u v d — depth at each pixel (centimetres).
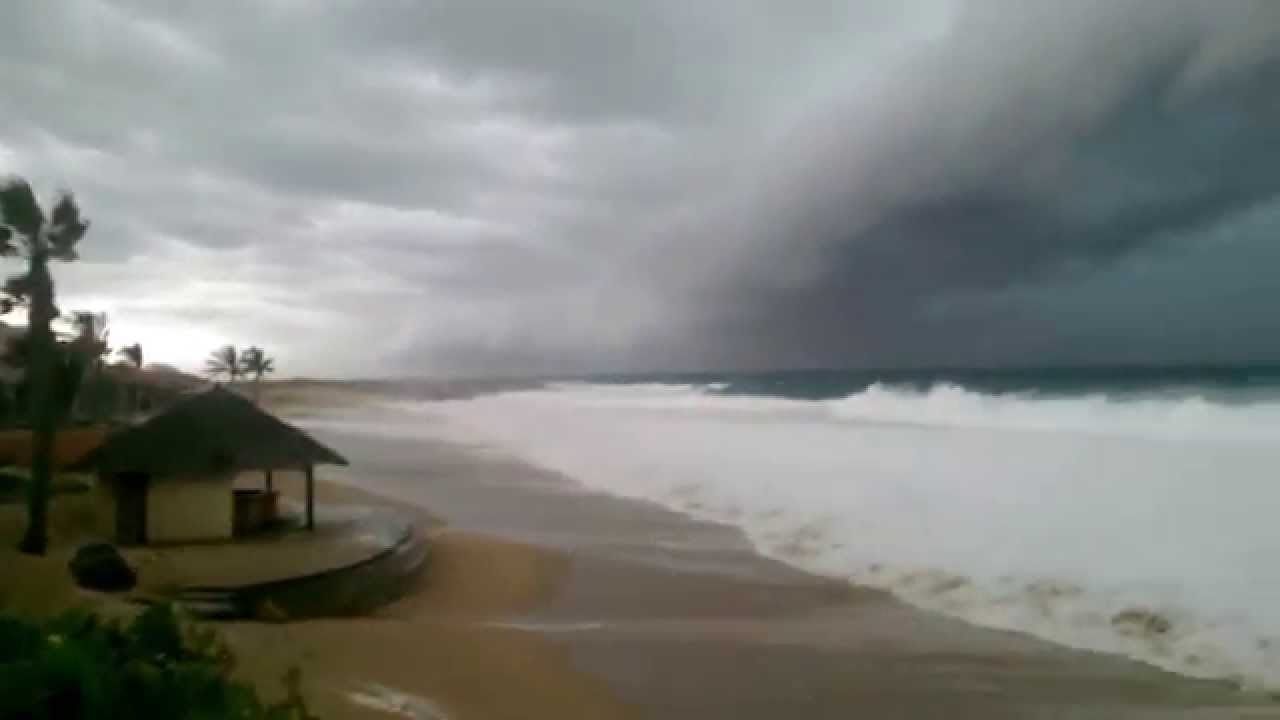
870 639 1353
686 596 1644
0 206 1497
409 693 1014
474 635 1294
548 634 1365
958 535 1925
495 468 3562
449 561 1889
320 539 1722
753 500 2534
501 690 1074
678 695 1109
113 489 1727
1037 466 2541
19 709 559
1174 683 1145
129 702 612
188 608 1259
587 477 3247
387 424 6331
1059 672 1196
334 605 1468
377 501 2623
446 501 2712
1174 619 1359
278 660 1037
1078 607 1444
